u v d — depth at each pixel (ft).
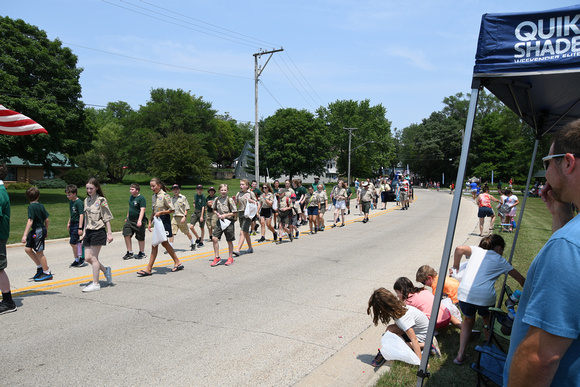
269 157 214.69
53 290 22.66
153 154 200.23
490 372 10.64
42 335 16.01
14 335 15.99
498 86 12.16
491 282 13.23
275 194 42.04
